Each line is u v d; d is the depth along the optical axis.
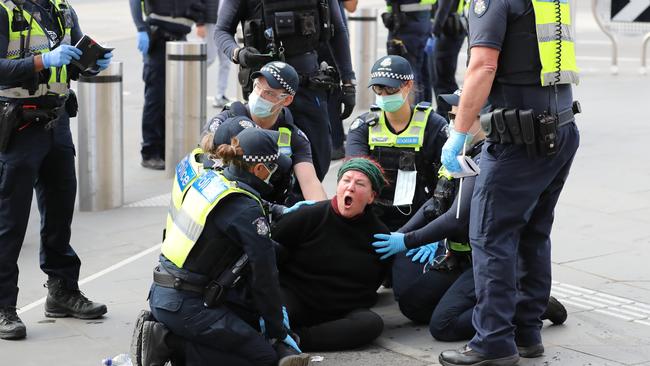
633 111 44.69
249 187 17.25
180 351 17.41
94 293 23.52
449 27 40.16
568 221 28.59
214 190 17.06
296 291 20.17
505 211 18.03
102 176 31.08
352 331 19.80
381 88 21.92
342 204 20.05
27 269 25.45
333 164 35.66
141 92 51.59
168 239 17.42
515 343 19.12
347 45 26.88
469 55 17.88
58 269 21.92
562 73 17.89
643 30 55.06
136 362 17.55
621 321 21.34
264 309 17.23
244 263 17.16
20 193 20.53
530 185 18.03
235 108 21.70
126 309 22.45
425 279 21.09
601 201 30.64
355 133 22.78
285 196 21.28
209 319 17.08
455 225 20.00
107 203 31.25
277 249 20.14
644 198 30.98
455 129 17.89
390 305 22.77
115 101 30.98
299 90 25.41
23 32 20.03
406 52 40.59
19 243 20.75
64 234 21.75
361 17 46.00
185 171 17.83
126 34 74.88
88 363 19.39
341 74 27.00
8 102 20.19
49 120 20.56
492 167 18.02
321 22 25.69
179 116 34.84
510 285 18.25
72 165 21.55
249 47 25.28
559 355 19.39
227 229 16.95
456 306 20.14
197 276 17.11
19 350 20.00
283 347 17.81
